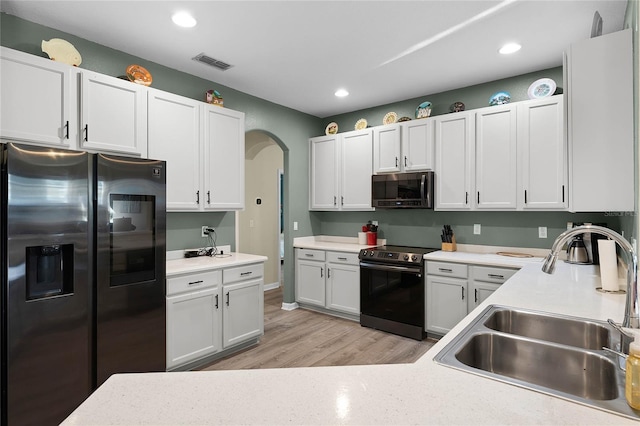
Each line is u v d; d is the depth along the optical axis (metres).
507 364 1.16
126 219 2.27
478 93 3.57
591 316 1.37
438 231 3.91
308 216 4.73
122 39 2.64
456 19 2.37
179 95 3.15
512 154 3.14
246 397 0.77
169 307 2.56
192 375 0.87
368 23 2.41
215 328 2.88
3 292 1.76
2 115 2.03
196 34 2.57
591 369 1.02
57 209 1.93
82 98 2.35
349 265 3.95
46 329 1.89
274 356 3.04
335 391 0.80
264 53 2.88
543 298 1.66
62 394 1.95
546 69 3.18
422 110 3.81
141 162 2.33
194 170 3.03
